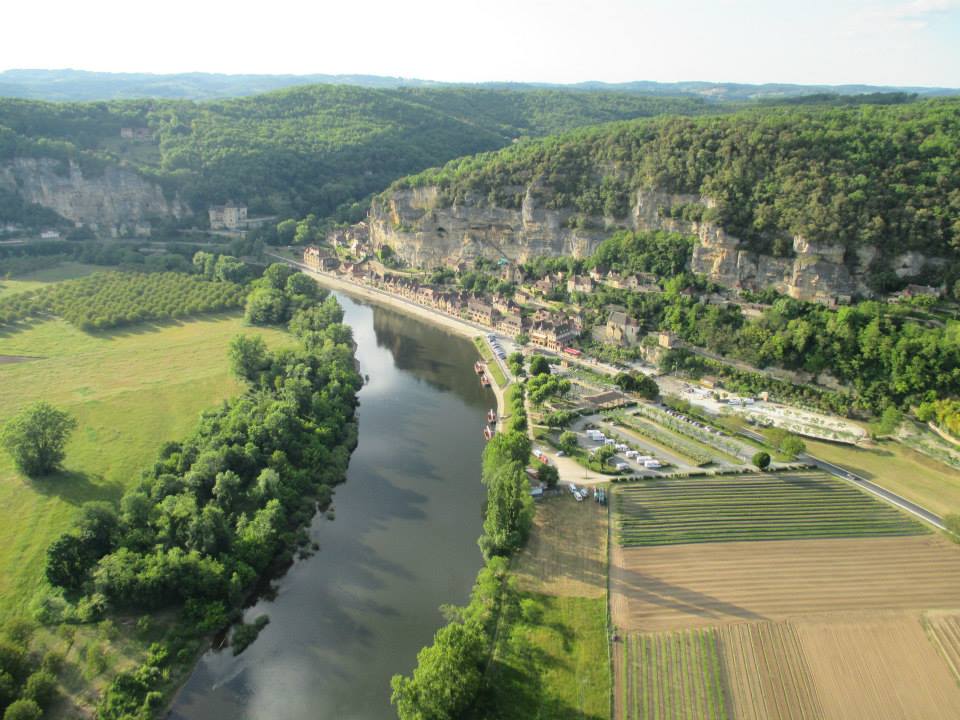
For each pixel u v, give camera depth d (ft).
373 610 456.45
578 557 491.72
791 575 472.85
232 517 517.96
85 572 440.04
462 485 606.96
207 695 389.80
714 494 573.74
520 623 428.15
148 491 531.50
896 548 503.20
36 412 558.97
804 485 588.09
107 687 378.12
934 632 420.77
